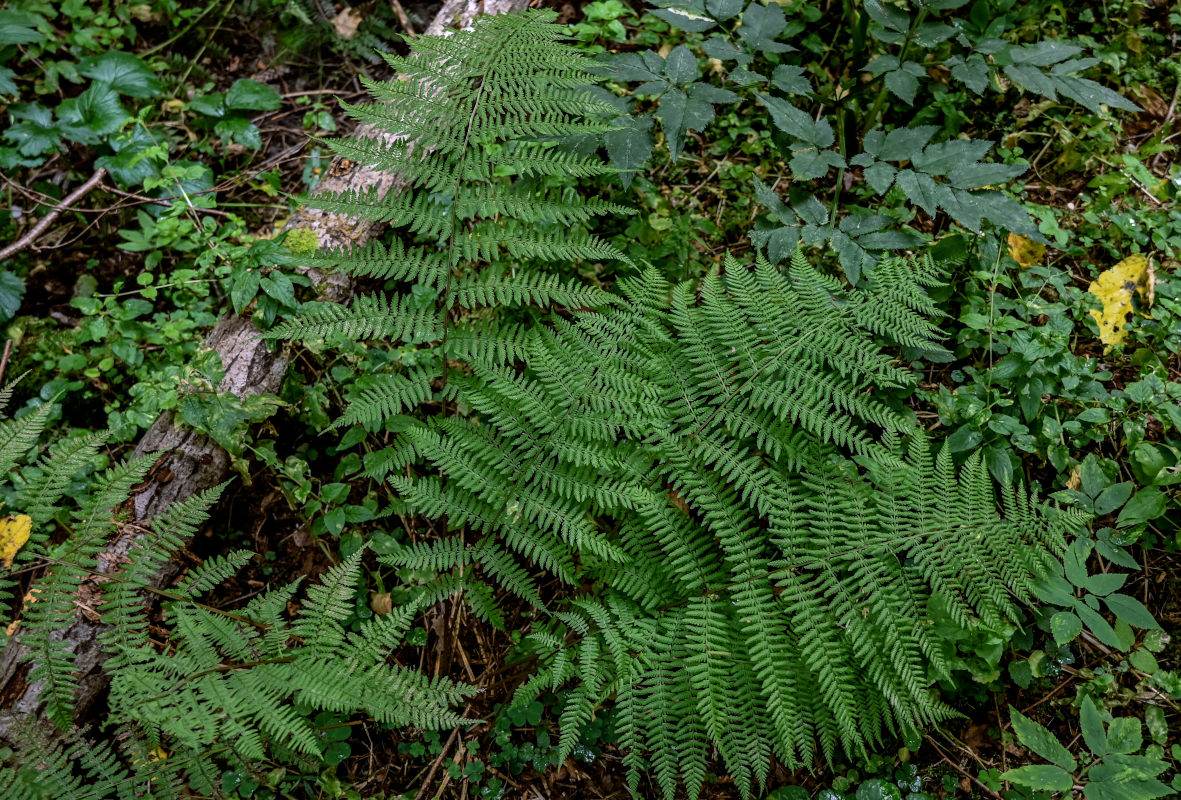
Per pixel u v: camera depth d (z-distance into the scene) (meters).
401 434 2.80
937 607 2.50
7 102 4.15
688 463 2.64
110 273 3.76
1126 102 3.26
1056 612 2.63
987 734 2.77
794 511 2.61
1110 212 3.50
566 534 2.57
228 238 3.78
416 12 4.55
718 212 3.75
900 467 2.60
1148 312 3.20
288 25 4.46
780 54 4.05
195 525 2.48
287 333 2.62
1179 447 2.98
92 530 2.38
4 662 2.50
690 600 2.53
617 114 2.90
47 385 3.33
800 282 2.87
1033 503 2.60
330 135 4.12
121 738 2.26
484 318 3.02
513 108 2.71
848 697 2.39
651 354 2.81
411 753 2.75
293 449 3.28
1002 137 3.82
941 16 3.76
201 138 4.19
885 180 3.06
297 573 3.11
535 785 2.75
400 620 2.46
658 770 2.38
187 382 3.02
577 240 2.79
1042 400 3.08
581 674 2.39
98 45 4.42
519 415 2.72
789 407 2.65
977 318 3.12
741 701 2.47
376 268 2.69
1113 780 2.28
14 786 2.13
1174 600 2.88
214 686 2.22
